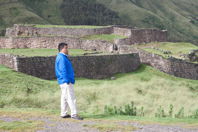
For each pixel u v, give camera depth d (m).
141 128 12.16
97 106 22.88
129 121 13.61
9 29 65.69
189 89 36.03
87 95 25.47
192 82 42.06
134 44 60.09
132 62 42.84
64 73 13.80
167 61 43.88
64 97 14.10
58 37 49.44
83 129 11.86
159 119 14.39
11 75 27.16
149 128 12.23
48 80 30.94
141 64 44.78
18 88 24.28
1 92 22.78
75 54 41.94
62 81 13.94
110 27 63.41
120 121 13.58
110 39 58.50
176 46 62.78
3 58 31.94
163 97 29.28
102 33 61.62
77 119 13.82
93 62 36.91
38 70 31.31
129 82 33.75
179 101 28.38
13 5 192.00
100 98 25.39
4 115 14.34
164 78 39.66
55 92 25.09
